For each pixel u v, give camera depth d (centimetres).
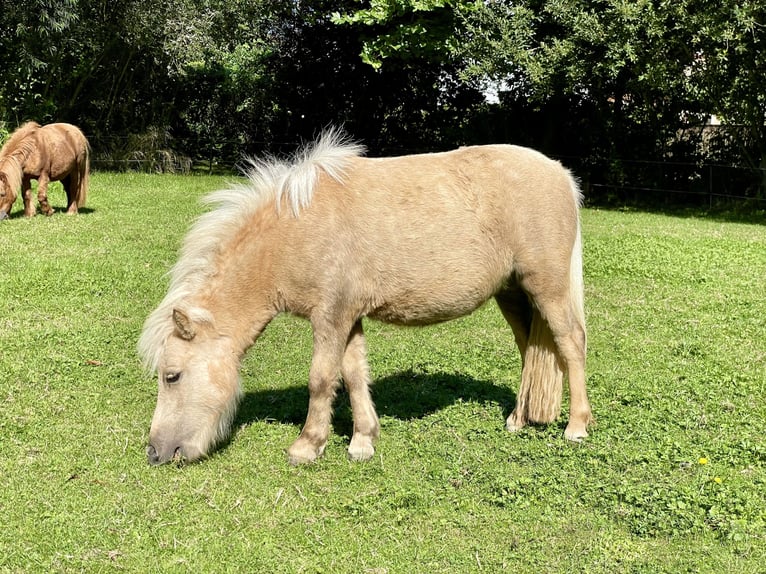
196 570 185
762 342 360
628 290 460
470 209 238
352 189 234
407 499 215
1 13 873
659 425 262
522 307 266
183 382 227
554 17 825
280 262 230
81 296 413
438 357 341
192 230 240
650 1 753
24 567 185
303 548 194
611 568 185
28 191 637
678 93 849
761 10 723
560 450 244
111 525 202
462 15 858
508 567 186
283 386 306
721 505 207
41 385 292
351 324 236
